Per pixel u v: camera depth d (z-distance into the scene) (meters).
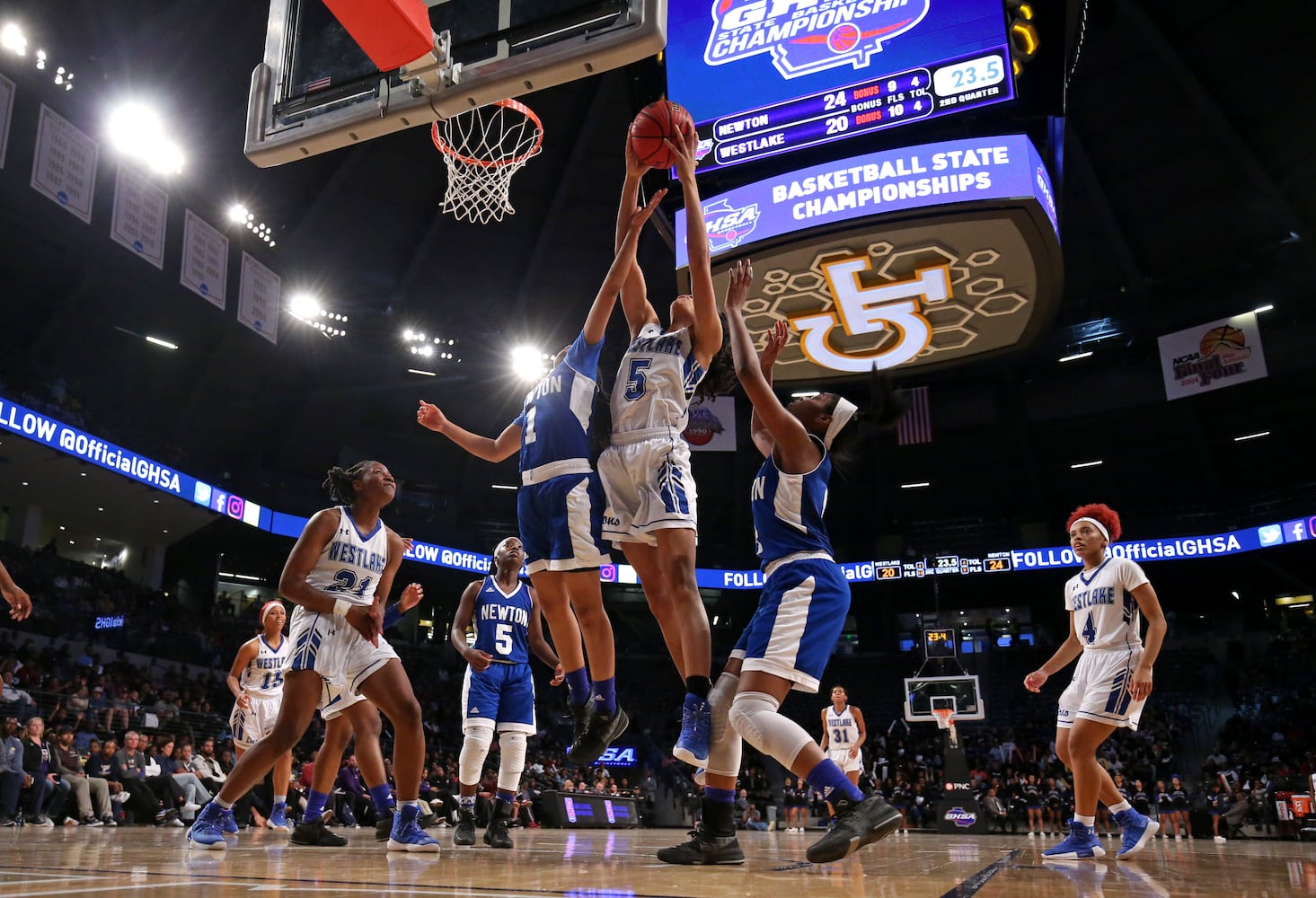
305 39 5.00
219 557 27.56
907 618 33.69
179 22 18.77
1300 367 24.84
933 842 7.96
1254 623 30.19
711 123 10.13
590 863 3.32
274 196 22.98
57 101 17.69
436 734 22.34
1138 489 30.78
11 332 21.36
